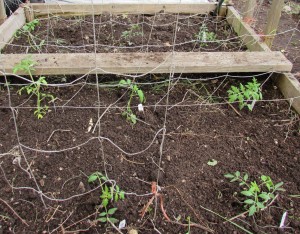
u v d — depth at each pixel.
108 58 2.32
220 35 3.11
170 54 2.38
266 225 1.57
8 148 1.84
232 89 2.21
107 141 1.92
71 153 1.83
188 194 1.67
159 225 1.54
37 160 1.78
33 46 2.68
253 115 2.20
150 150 1.89
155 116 2.13
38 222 1.53
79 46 2.71
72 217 1.55
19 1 3.45
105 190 1.58
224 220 1.58
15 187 1.64
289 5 4.50
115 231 1.51
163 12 3.38
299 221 1.59
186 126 2.07
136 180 1.72
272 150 1.96
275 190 1.72
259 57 2.39
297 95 2.19
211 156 1.89
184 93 2.32
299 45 3.42
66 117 2.07
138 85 2.34
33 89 2.11
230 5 3.35
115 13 3.33
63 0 3.65
